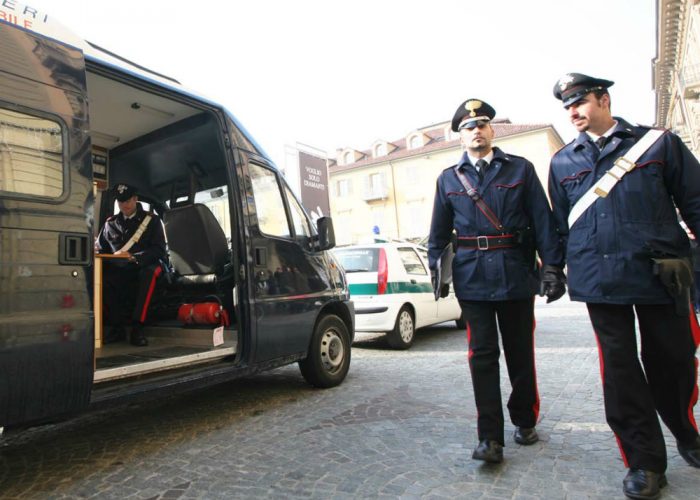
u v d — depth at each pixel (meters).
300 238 4.72
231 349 3.89
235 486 2.70
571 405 3.89
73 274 2.62
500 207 2.93
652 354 2.58
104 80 3.75
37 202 2.51
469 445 3.15
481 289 2.91
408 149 43.88
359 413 3.96
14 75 2.52
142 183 5.54
